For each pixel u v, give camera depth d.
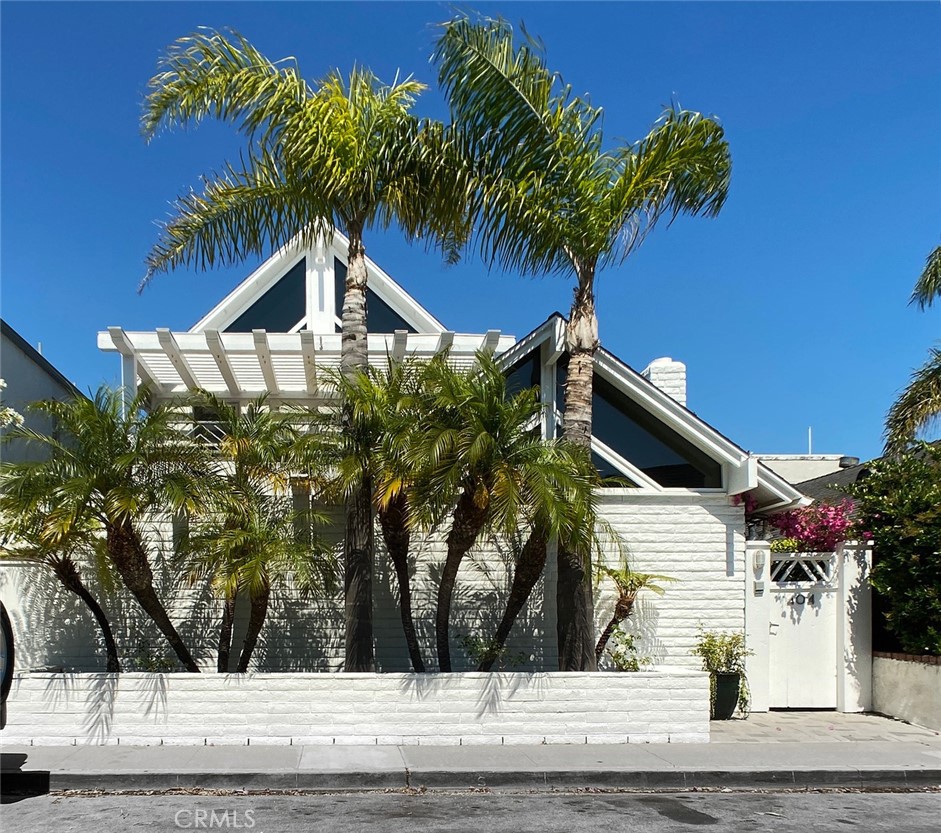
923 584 10.69
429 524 9.18
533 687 9.32
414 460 8.62
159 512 9.84
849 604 11.68
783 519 12.12
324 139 9.89
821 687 11.62
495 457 8.99
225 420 10.11
